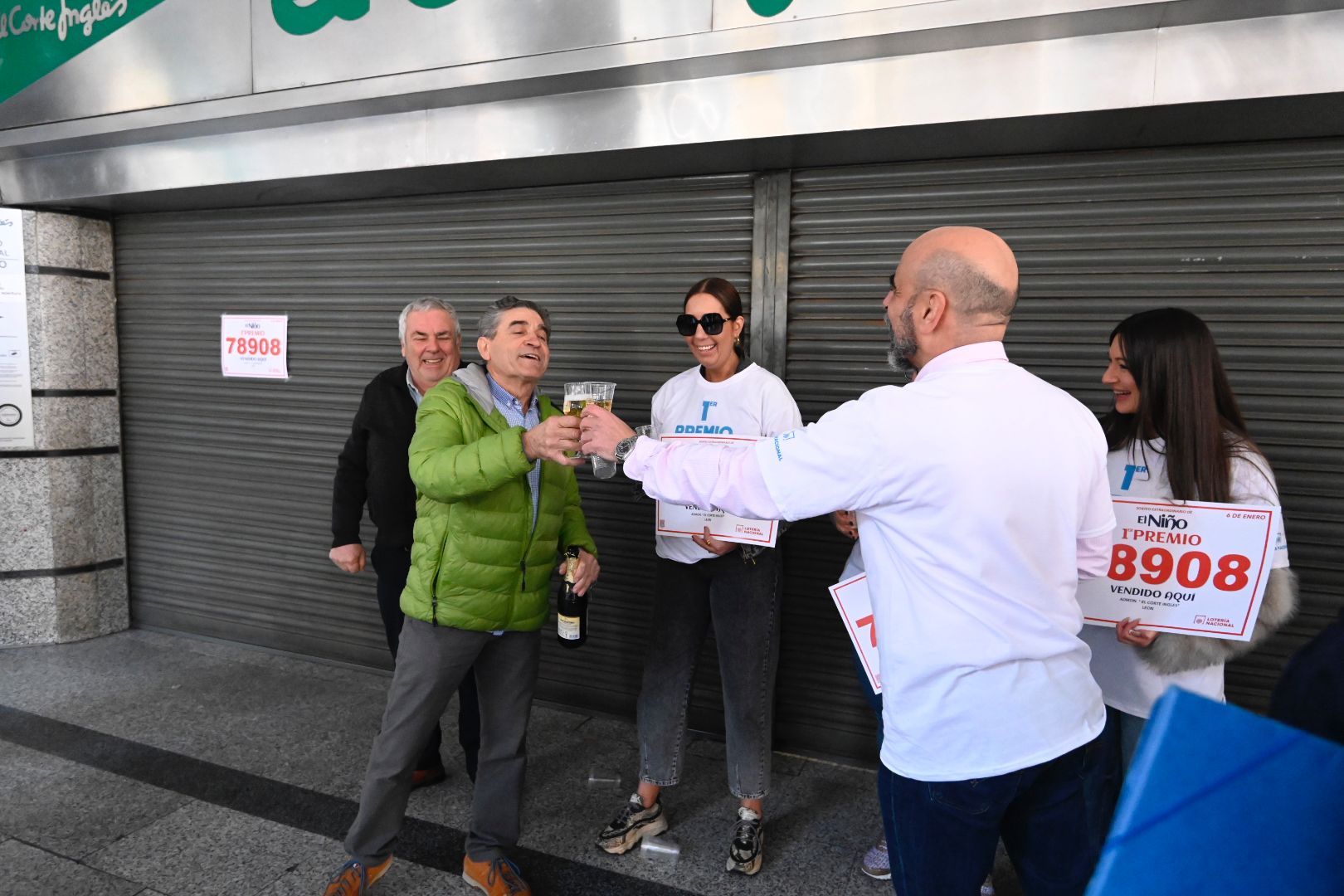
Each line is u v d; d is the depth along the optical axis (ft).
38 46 13.23
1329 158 8.53
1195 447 6.14
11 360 14.17
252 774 10.27
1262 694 9.17
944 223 9.90
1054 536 4.56
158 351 15.08
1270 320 8.85
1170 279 9.13
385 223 12.98
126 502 15.76
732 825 9.37
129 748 10.91
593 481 11.84
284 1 11.24
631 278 11.50
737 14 8.96
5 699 12.43
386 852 7.57
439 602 7.18
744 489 4.86
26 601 14.65
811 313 10.61
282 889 8.04
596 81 9.88
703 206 11.00
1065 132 8.71
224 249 14.25
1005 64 8.32
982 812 4.51
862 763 10.80
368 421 9.40
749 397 8.45
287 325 13.84
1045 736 4.43
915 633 4.54
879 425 4.50
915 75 8.64
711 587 8.60
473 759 9.70
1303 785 2.24
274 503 14.35
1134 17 7.68
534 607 7.64
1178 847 2.17
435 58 10.47
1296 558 8.97
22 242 14.07
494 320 7.65
